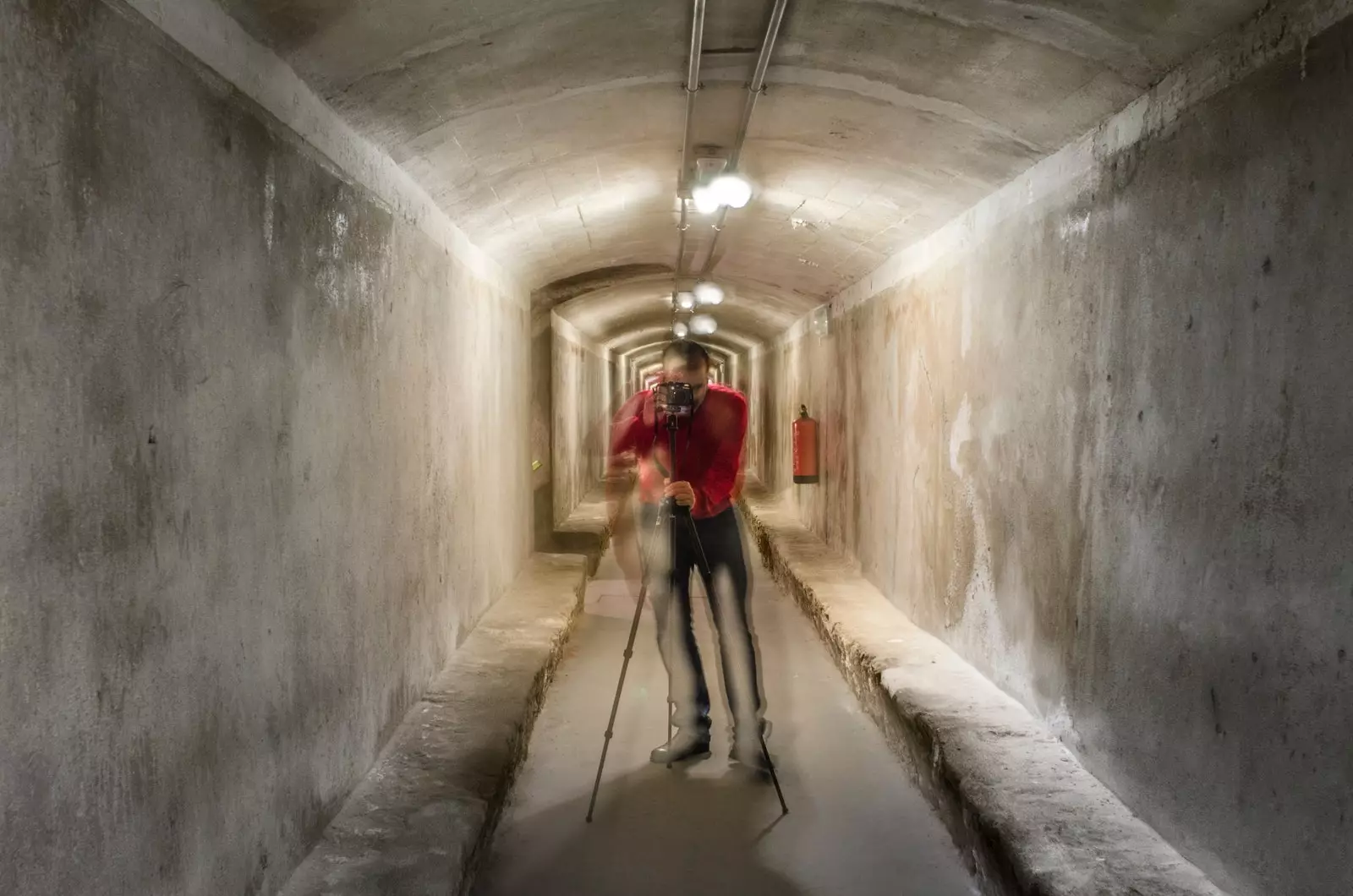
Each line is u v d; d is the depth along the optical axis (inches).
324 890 106.3
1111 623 130.8
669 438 173.2
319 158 120.9
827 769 177.5
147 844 75.7
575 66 142.9
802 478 391.2
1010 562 172.1
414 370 171.9
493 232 231.0
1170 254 115.2
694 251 324.8
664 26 132.6
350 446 132.8
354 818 125.5
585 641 273.3
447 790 135.5
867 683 204.2
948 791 146.6
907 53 135.5
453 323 207.2
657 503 179.2
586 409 569.0
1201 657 108.1
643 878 138.1
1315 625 88.3
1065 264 147.0
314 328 117.7
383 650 151.2
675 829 153.3
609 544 427.5
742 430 176.1
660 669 243.4
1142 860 112.0
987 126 152.0
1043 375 156.2
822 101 160.2
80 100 67.9
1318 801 87.6
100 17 70.6
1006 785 134.5
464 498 220.1
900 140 171.6
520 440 315.3
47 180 63.6
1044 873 109.4
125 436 73.0
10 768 59.1
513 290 299.9
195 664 84.4
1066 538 146.5
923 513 231.6
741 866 141.8
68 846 65.2
